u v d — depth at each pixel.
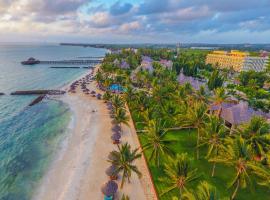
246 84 126.25
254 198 37.62
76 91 112.81
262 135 41.53
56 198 38.78
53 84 134.00
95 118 75.81
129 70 141.25
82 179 43.25
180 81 110.75
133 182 41.75
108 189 36.97
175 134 60.78
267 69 167.38
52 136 63.00
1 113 82.31
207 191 24.78
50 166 48.16
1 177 45.06
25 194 40.22
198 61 183.62
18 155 53.28
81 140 59.50
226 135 42.16
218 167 46.00
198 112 48.91
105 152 52.81
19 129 68.31
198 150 51.53
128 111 78.38
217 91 64.62
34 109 87.00
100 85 120.56
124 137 60.09
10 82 135.38
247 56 186.88
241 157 32.88
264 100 96.31
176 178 31.62
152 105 66.75
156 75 115.06
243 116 57.97
